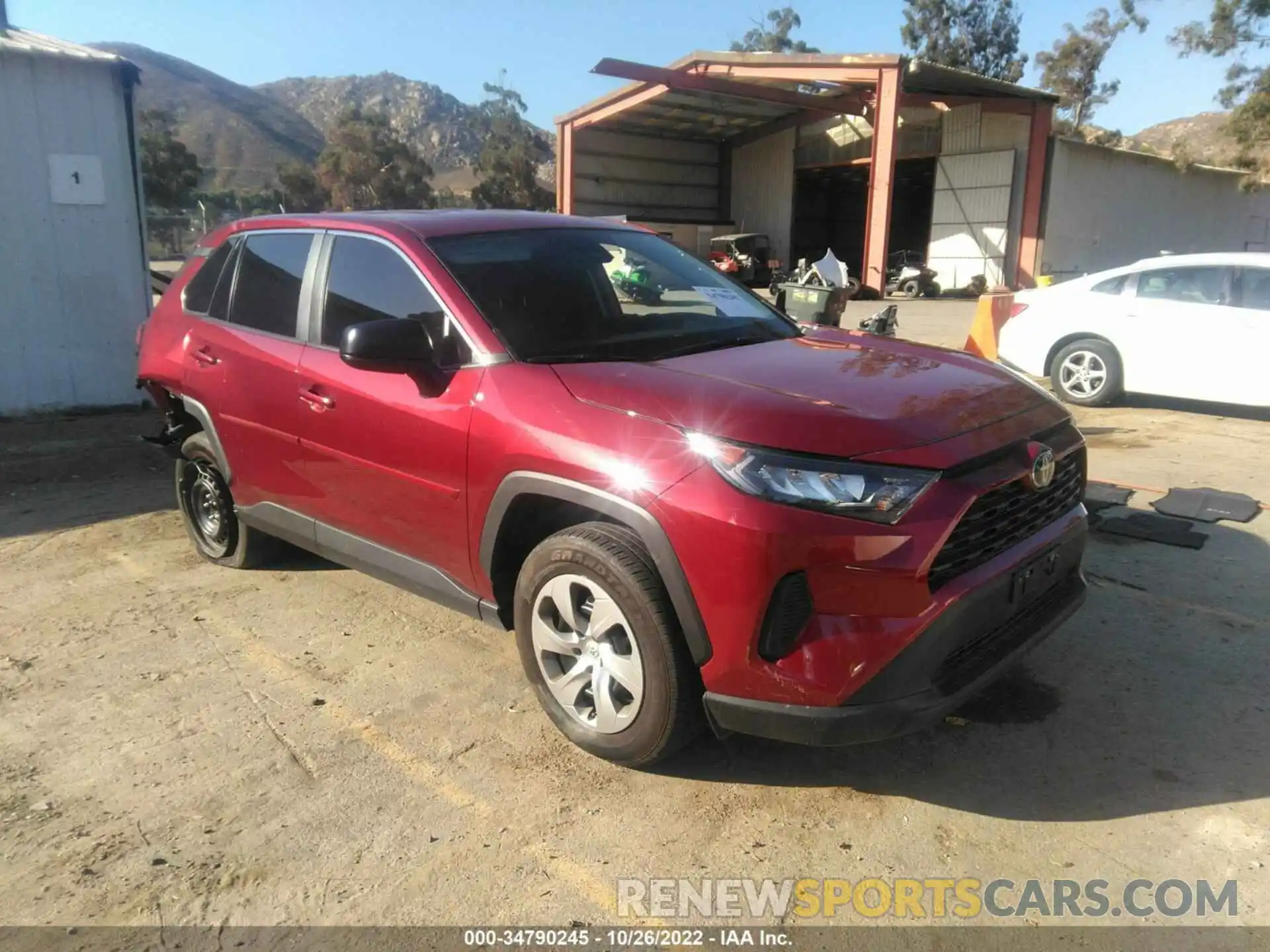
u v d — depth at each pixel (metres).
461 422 3.26
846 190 41.09
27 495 6.50
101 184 8.59
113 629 4.33
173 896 2.60
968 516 2.65
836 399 2.87
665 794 3.00
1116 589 4.42
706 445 2.68
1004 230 28.80
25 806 3.01
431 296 3.53
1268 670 3.64
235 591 4.75
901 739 3.25
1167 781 2.98
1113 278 8.62
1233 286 7.94
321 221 4.14
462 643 4.11
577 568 2.98
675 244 4.49
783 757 3.18
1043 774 3.04
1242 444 7.18
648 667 2.85
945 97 26.73
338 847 2.78
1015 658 2.91
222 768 3.20
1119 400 9.05
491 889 2.60
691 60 26.34
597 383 3.04
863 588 2.54
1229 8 28.12
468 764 3.19
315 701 3.64
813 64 24.09
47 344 8.67
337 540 4.02
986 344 10.73
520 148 67.44
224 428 4.46
